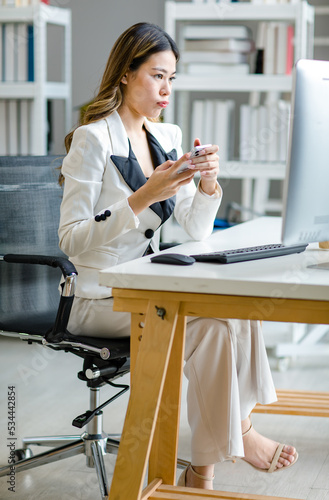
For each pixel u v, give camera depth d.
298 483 1.95
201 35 3.40
